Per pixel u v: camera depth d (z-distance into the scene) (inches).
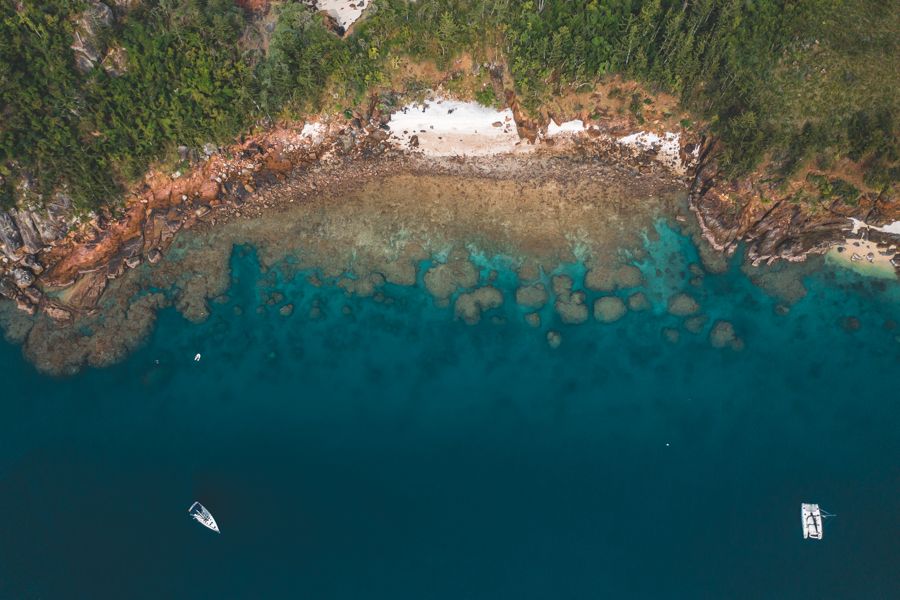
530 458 2817.4
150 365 3046.3
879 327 3014.3
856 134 3065.9
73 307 3120.1
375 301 3186.5
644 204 3284.9
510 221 3282.5
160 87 3284.9
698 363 2992.1
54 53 3144.7
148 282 3198.8
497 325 3107.8
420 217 3314.5
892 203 3056.1
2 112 3075.8
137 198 3309.5
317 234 3312.0
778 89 3198.8
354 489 2741.1
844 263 3120.1
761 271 3139.8
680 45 3198.8
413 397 2982.3
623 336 3063.5
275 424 2925.7
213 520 2677.2
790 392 2908.5
